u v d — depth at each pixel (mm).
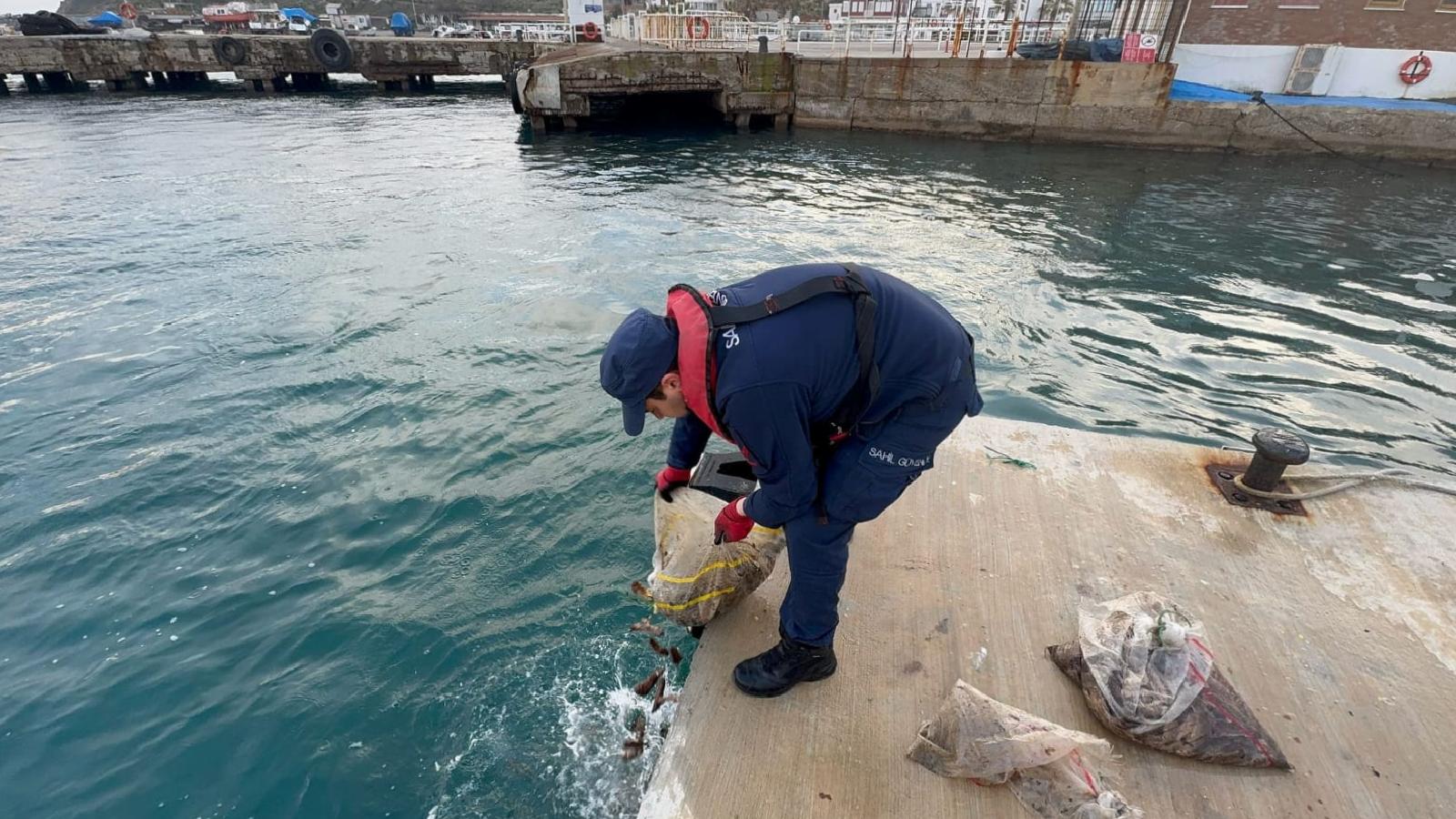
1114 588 2629
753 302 1694
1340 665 2303
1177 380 5535
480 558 3590
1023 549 2826
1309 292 7555
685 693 2238
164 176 12727
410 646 3072
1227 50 17906
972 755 1938
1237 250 9070
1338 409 5152
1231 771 1981
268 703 2820
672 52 19266
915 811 1891
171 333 6105
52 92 28656
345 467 4324
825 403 1740
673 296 1763
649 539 3705
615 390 1688
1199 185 13352
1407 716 2133
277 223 9602
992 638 2426
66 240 8664
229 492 4094
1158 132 17234
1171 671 2086
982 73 18125
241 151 15469
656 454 4441
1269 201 12023
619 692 2809
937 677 2285
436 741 2656
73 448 4488
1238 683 2230
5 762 2617
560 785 2467
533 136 18938
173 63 28516
